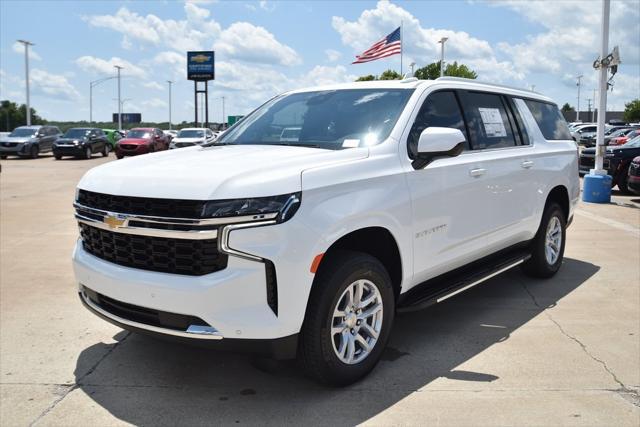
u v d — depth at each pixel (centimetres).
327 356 335
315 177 329
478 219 464
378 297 368
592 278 617
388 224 368
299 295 314
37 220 985
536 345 429
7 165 2503
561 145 617
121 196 327
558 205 613
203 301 301
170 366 391
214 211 299
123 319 335
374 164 369
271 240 305
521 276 627
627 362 398
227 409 333
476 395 349
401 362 398
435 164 414
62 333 451
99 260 350
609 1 1187
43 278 608
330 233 326
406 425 314
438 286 444
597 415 325
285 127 447
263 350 314
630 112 7806
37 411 331
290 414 327
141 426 315
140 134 3106
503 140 517
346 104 443
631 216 1042
